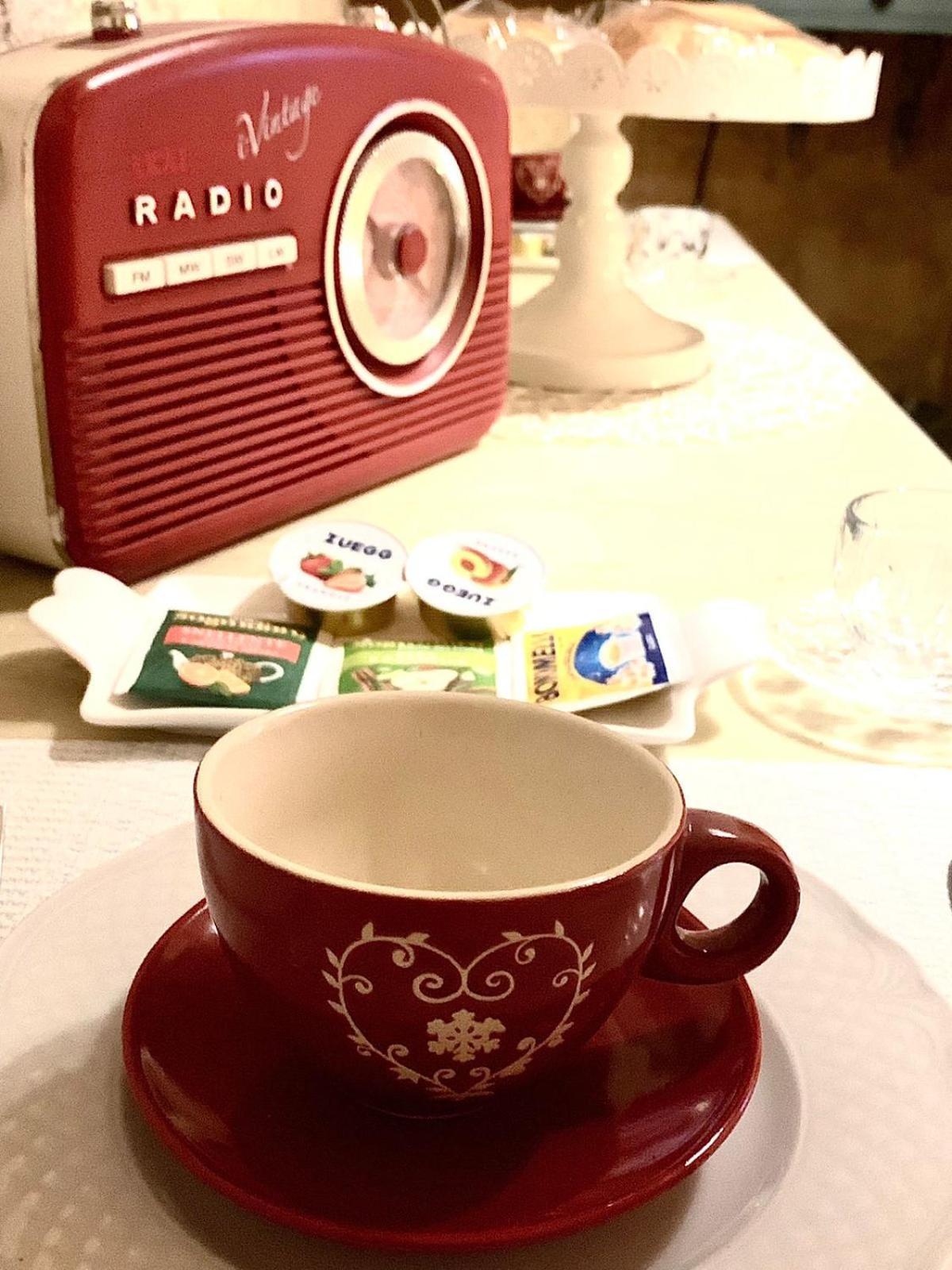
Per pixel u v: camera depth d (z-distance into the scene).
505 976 0.24
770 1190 0.25
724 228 1.63
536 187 1.41
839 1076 0.28
